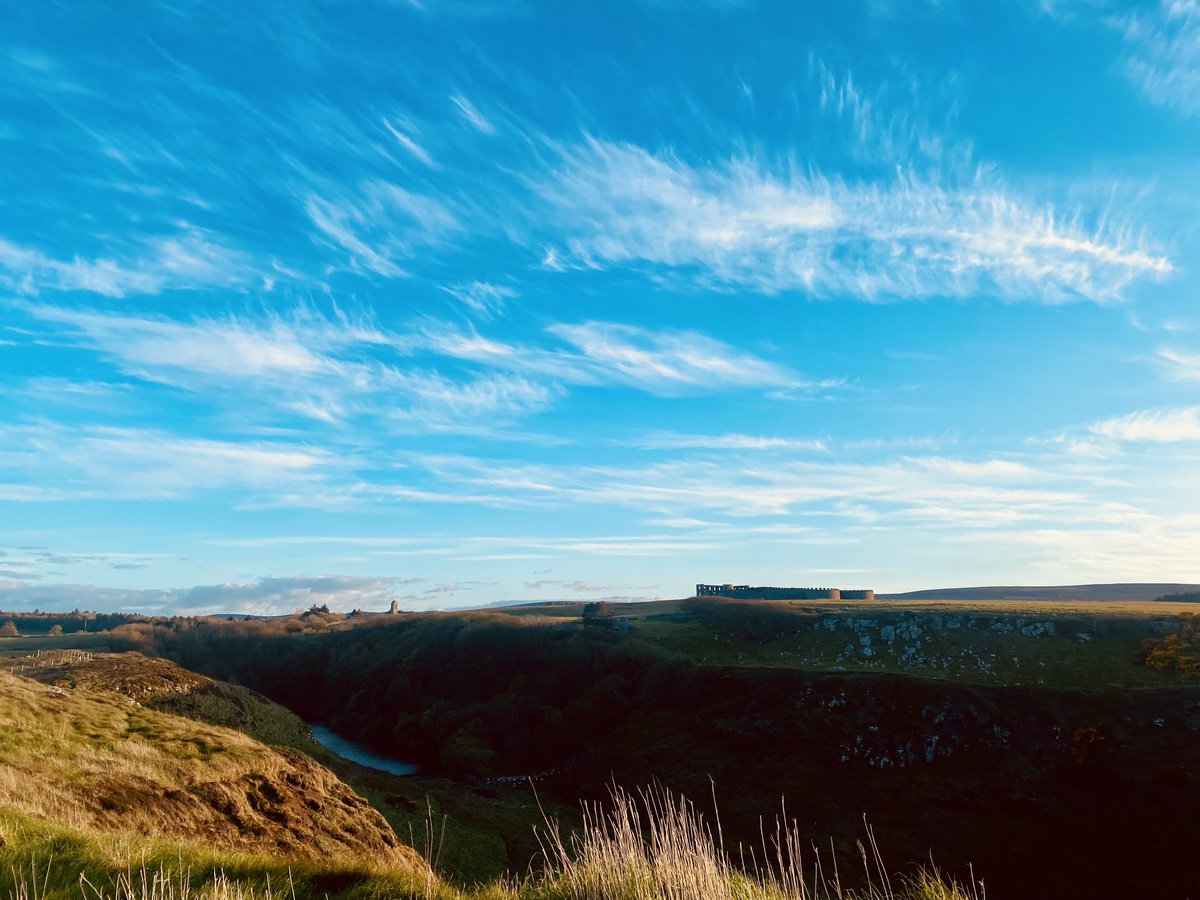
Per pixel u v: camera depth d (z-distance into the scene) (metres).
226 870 11.02
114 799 19.89
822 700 80.31
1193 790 58.06
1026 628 95.44
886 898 9.73
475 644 115.69
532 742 88.25
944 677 85.75
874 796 66.19
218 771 26.61
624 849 9.67
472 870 37.97
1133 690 71.31
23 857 9.77
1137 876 52.41
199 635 139.62
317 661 132.88
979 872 55.62
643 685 94.25
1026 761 66.50
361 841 27.22
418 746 94.12
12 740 21.92
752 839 61.31
